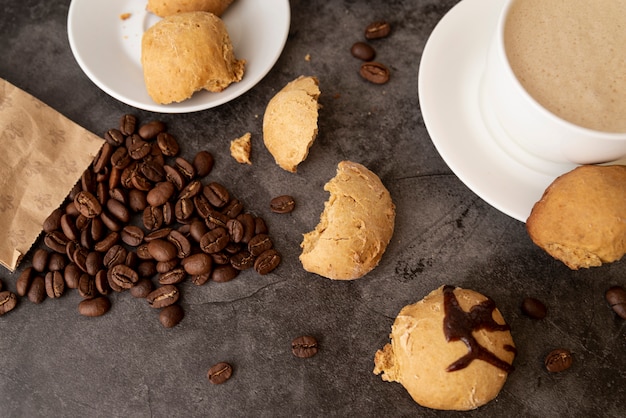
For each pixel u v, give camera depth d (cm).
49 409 38
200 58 38
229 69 39
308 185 40
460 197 39
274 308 38
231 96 39
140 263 39
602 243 33
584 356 37
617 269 38
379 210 37
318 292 38
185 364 38
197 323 38
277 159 39
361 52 41
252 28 40
